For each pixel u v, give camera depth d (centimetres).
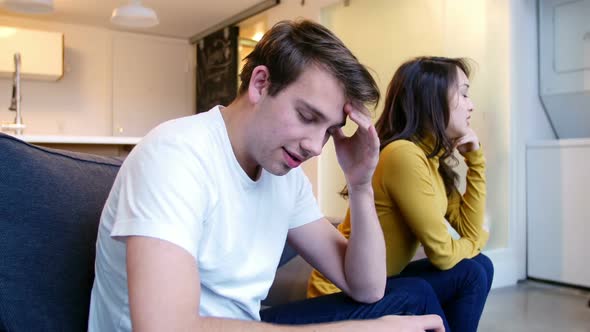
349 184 104
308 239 106
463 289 134
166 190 69
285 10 474
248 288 88
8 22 570
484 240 162
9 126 359
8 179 78
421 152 135
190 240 68
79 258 86
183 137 76
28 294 77
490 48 322
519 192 329
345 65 76
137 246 65
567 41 325
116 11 394
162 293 63
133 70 638
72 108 605
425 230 130
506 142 324
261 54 80
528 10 334
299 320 98
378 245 102
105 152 322
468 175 166
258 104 79
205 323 67
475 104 313
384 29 369
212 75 615
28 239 78
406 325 88
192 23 596
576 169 307
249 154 83
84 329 85
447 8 326
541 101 345
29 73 546
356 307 101
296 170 102
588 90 316
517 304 276
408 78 144
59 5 531
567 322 243
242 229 84
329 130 81
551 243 322
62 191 86
